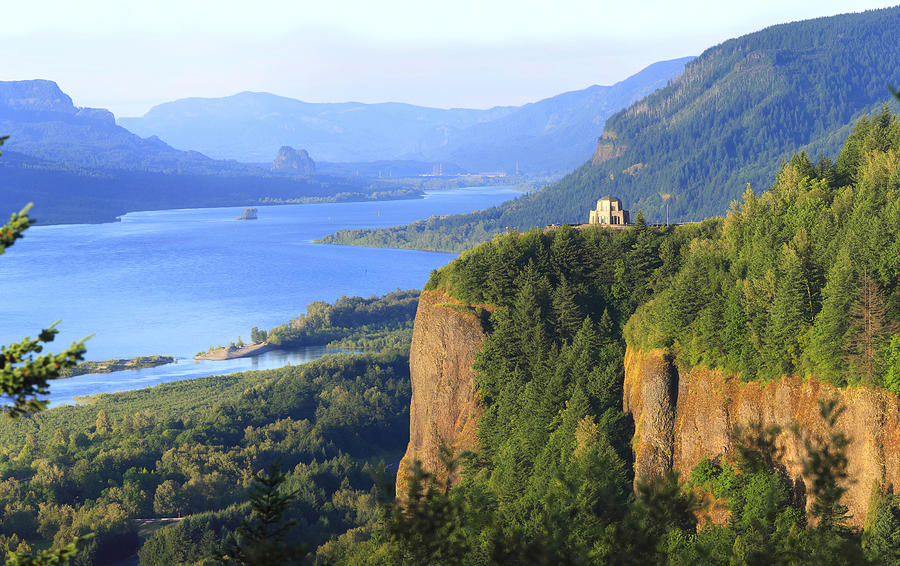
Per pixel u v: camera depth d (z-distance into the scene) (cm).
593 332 13025
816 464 3788
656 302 11956
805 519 7594
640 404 11500
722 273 11600
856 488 8588
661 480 3747
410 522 3462
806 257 10800
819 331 9275
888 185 12556
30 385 2083
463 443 13900
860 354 8919
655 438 10969
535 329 13488
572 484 3772
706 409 10494
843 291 9156
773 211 13488
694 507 3662
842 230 11306
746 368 10094
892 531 7338
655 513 3631
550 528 3600
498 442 12925
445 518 3494
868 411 8706
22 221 2030
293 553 2778
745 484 8712
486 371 14062
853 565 3575
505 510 6231
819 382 9325
